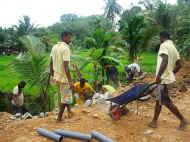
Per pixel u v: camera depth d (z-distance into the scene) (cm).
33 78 1476
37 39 1527
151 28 1912
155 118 693
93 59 1553
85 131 678
